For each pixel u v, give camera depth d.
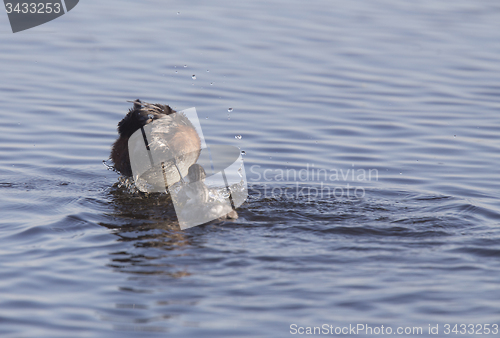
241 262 25.70
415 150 42.47
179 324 21.09
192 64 57.88
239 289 23.42
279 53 61.56
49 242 27.48
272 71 57.12
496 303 22.59
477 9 77.12
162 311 21.86
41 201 33.41
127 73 55.53
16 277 24.09
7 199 33.53
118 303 22.34
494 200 33.88
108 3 75.38
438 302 22.69
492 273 25.00
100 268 24.94
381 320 21.55
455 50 63.41
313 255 26.50
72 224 29.88
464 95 52.69
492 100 51.59
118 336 20.44
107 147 42.56
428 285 23.94
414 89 53.94
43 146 42.25
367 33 67.94
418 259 26.27
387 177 38.00
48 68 56.47
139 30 66.38
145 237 28.30
